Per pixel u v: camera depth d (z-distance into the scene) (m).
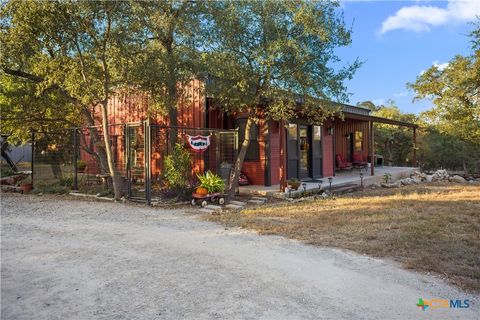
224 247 5.09
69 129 12.23
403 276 3.92
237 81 8.85
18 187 12.43
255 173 12.11
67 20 8.47
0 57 9.45
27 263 4.37
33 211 8.16
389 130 26.03
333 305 3.21
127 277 3.89
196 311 3.09
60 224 6.72
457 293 3.49
